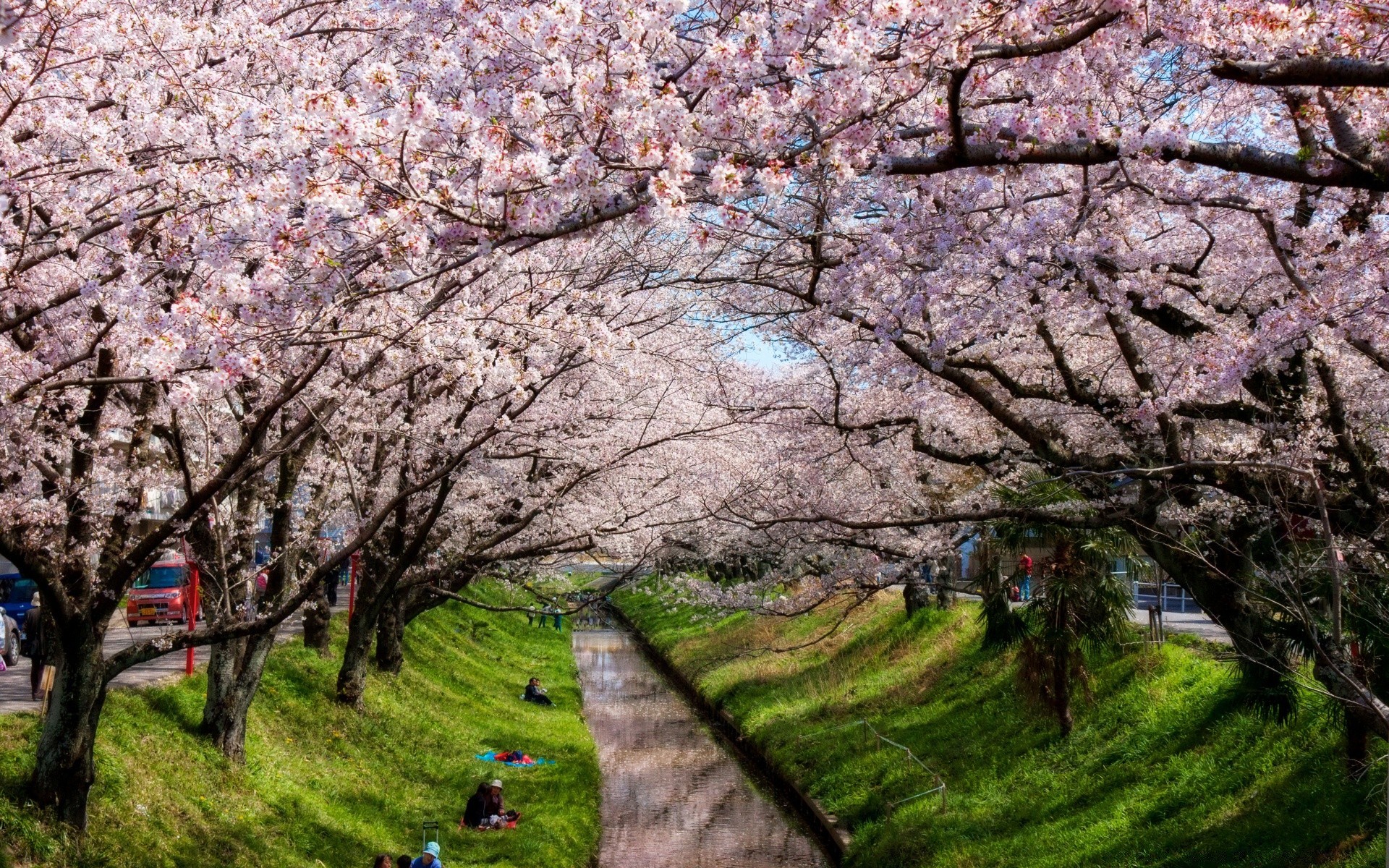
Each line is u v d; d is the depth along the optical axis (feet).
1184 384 30.25
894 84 21.42
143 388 33.91
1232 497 32.14
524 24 20.52
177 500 55.36
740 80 21.01
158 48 27.35
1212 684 49.03
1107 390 36.17
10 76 25.91
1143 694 52.47
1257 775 39.09
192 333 21.62
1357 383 31.99
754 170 21.97
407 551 47.75
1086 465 32.14
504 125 20.22
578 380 51.34
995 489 50.26
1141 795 43.62
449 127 19.81
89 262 28.25
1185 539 30.30
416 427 45.96
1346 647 23.48
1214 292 33.83
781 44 20.38
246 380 33.81
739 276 36.01
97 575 32.76
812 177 28.02
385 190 21.12
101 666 32.58
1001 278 30.42
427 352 28.35
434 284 32.42
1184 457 30.50
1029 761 53.06
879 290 31.35
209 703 46.03
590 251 42.16
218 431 42.45
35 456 31.42
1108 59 23.20
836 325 37.19
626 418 54.44
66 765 32.14
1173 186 28.27
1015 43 20.89
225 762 44.98
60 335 32.12
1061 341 39.70
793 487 54.54
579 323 29.66
